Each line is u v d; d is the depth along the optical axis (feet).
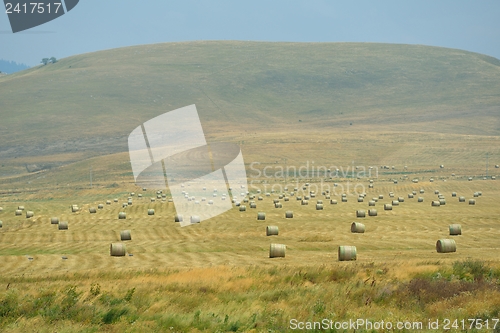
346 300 212.23
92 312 190.70
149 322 181.88
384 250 432.66
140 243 533.96
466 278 257.75
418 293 222.89
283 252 407.44
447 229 587.27
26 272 363.35
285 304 206.90
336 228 615.16
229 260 398.01
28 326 177.68
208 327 177.78
